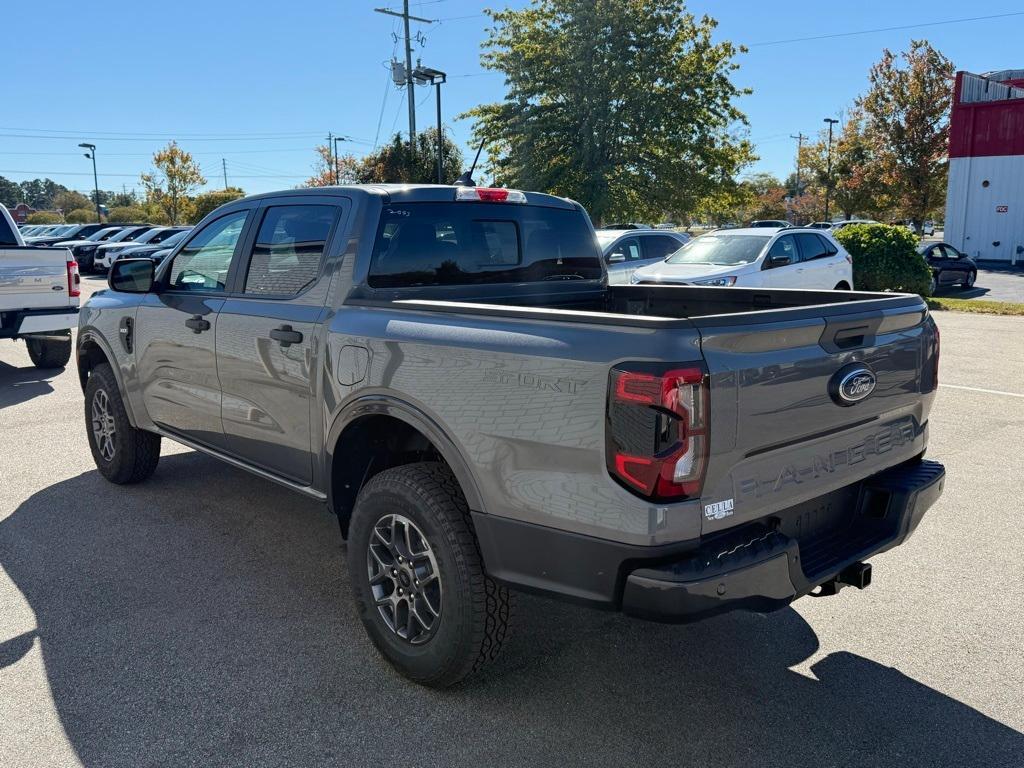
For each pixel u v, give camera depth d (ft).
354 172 133.08
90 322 17.62
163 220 195.93
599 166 102.22
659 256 47.67
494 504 9.16
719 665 10.92
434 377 9.76
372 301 11.14
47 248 29.96
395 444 11.79
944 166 121.49
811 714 9.77
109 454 18.04
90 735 9.28
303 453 12.32
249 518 16.20
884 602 12.69
